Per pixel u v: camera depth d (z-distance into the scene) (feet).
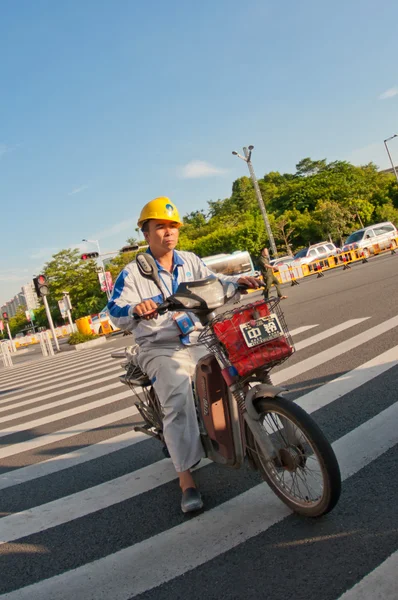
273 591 7.26
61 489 13.44
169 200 11.13
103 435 17.84
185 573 8.20
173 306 9.23
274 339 9.10
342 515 8.86
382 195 286.87
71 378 36.14
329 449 8.30
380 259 87.35
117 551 9.40
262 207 117.08
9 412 27.25
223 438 10.00
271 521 9.20
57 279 224.12
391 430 12.07
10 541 10.80
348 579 7.11
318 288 59.93
